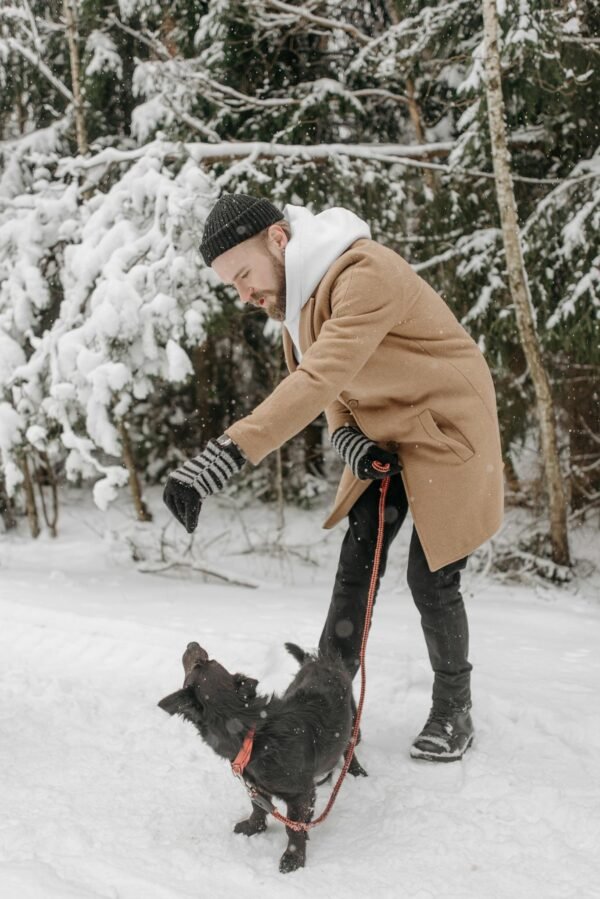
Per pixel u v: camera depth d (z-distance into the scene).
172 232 6.79
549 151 7.73
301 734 2.33
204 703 2.27
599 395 8.48
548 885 2.23
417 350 2.77
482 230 7.80
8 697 3.73
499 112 6.67
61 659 4.36
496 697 3.47
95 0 8.30
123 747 3.19
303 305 2.71
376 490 3.05
